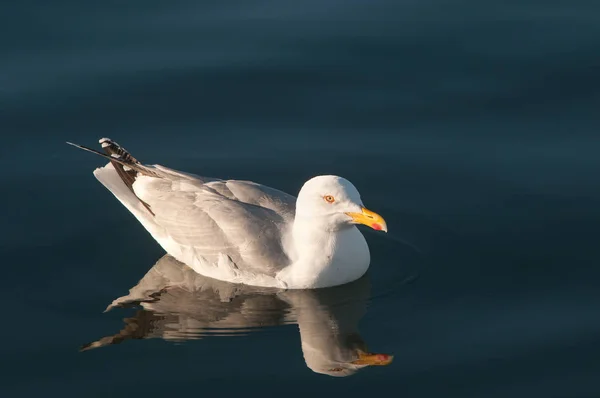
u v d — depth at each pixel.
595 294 14.84
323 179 15.16
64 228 16.89
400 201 17.47
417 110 19.97
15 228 16.80
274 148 19.00
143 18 22.81
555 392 12.76
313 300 15.09
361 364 13.38
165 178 16.44
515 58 21.33
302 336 14.07
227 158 18.69
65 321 14.48
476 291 15.05
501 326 14.15
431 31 22.31
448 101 20.16
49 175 18.27
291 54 21.62
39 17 22.66
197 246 15.75
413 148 18.92
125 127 19.52
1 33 22.05
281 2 23.25
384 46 21.83
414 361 13.42
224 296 15.27
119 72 21.02
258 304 15.01
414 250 16.20
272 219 15.71
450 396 12.70
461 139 19.12
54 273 15.72
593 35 21.94
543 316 14.35
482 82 20.66
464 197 17.52
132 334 14.12
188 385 12.95
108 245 16.56
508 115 19.73
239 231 15.45
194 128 19.59
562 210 17.00
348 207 14.93
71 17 22.70
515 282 15.24
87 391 12.84
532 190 17.58
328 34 22.28
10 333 14.18
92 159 18.70
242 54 21.61
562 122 19.48
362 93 20.45
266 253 15.38
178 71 21.09
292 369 13.27
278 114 19.98
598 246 16.05
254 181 18.02
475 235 16.48
